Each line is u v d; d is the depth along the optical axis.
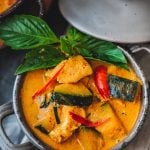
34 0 0.55
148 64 0.59
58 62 0.53
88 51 0.54
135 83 0.52
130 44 0.57
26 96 0.53
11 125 0.59
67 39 0.55
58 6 0.61
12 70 0.62
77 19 0.58
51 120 0.51
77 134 0.51
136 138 0.56
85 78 0.53
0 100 0.61
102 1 0.58
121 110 0.52
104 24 0.57
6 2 0.57
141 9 0.57
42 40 0.55
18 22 0.55
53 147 0.51
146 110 0.51
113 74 0.53
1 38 0.55
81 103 0.51
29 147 0.51
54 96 0.51
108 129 0.50
